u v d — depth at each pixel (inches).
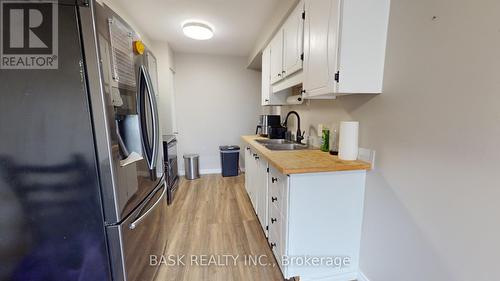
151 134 54.7
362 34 45.7
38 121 34.2
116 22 40.4
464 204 33.3
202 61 150.6
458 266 34.6
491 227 30.2
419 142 40.0
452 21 33.6
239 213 96.7
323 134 72.4
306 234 53.4
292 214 51.8
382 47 46.8
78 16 33.0
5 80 32.7
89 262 39.0
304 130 94.7
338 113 66.9
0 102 33.0
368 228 54.1
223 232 81.3
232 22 100.0
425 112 38.6
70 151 35.6
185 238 77.4
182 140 154.6
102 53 35.4
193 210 99.9
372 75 47.3
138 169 48.1
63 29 32.9
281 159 58.6
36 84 33.4
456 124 33.7
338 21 45.3
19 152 34.5
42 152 35.0
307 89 61.7
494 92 28.9
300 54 66.3
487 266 30.9
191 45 132.9
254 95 161.5
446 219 35.9
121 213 39.9
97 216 38.0
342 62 45.8
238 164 155.8
